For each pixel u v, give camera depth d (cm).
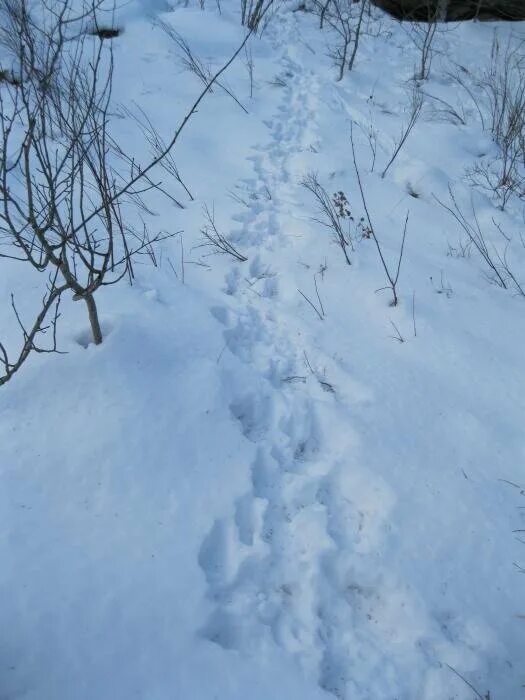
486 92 544
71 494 231
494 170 458
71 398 258
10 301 299
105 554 216
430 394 297
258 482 254
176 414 262
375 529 245
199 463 250
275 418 282
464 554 238
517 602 228
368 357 313
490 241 395
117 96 490
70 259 331
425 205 421
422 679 209
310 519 244
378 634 221
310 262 369
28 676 187
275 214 406
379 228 400
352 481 260
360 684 207
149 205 393
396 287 351
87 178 400
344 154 463
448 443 277
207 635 207
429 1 638
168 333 297
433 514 249
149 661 196
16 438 243
